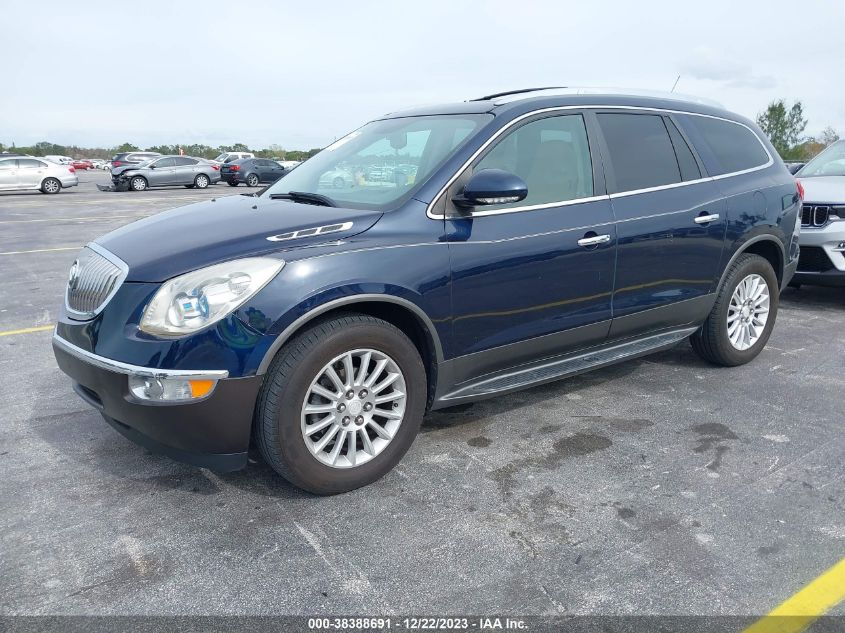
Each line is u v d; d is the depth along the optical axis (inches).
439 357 126.5
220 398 104.9
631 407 158.7
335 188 142.3
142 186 1111.6
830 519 111.0
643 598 92.0
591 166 147.0
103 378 108.3
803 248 242.1
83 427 148.7
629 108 158.1
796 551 102.3
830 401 162.1
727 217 168.9
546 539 105.7
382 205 126.8
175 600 92.2
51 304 269.1
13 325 236.2
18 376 182.1
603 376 180.4
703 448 137.2
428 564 99.7
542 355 144.0
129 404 105.9
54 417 154.2
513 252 131.0
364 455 120.6
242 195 161.0
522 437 142.6
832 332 221.5
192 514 113.7
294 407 109.8
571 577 96.4
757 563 99.5
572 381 176.7
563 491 120.3
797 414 154.3
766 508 114.3
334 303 110.5
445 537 106.4
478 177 121.6
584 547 103.4
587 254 141.9
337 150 162.9
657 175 158.2
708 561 100.0
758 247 187.5
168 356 103.3
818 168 281.9
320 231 116.0
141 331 105.7
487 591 93.6
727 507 114.6
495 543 104.7
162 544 105.2
